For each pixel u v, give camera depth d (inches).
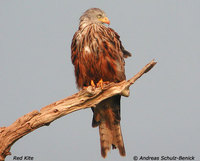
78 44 485.7
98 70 478.9
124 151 512.7
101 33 481.7
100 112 511.5
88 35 479.5
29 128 419.5
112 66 475.8
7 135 420.2
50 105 425.4
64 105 422.9
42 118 417.7
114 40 489.7
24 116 420.5
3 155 427.5
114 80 485.4
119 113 513.0
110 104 503.2
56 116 420.8
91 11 513.3
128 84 419.5
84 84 506.0
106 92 426.0
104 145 514.9
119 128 514.9
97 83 488.7
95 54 472.7
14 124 421.1
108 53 474.6
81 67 485.7
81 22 514.9
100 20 510.0
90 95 420.5
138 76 415.5
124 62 511.2
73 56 494.6
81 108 427.8
